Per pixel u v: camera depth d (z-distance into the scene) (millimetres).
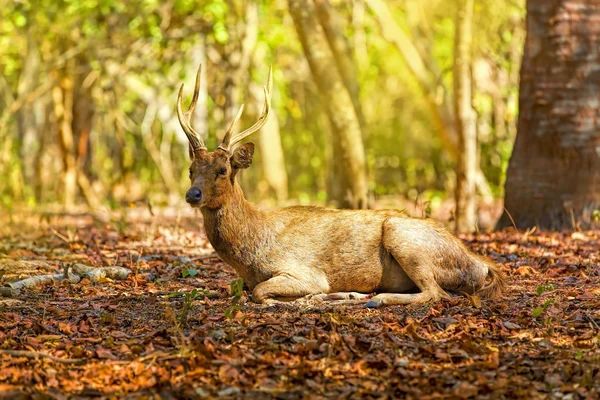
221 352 7926
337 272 10320
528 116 16938
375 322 9016
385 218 10469
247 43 27875
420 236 10148
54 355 8047
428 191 37625
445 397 7008
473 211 19516
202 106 30875
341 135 21094
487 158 31047
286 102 36500
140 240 16344
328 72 20938
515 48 29672
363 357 7832
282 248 10344
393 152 42906
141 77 35781
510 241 14773
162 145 35031
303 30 21031
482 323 8922
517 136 17203
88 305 9992
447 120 25328
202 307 9805
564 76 16547
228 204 10188
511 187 17109
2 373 7500
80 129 32938
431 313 9195
